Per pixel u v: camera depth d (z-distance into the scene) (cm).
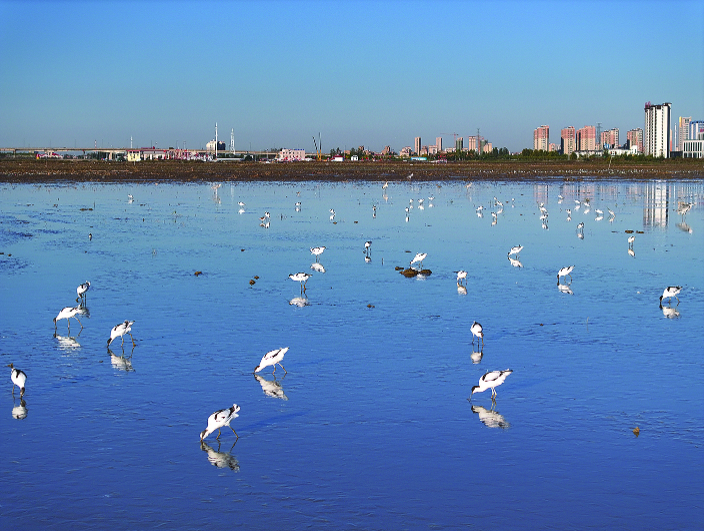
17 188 12850
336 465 2189
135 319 3762
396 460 2222
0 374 2930
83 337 3438
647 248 6334
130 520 1888
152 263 5369
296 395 2738
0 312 3853
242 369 3014
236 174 18600
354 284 4694
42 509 1934
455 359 3155
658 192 12988
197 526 1862
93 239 6581
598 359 3152
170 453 2259
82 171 19250
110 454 2245
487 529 1859
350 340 3425
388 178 17350
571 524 1881
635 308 4066
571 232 7438
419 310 3997
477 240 6819
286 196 11881
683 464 2191
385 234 7200
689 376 2933
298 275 4394
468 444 2327
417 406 2638
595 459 2225
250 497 2005
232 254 5850
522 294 4416
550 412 2577
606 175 19288
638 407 2617
